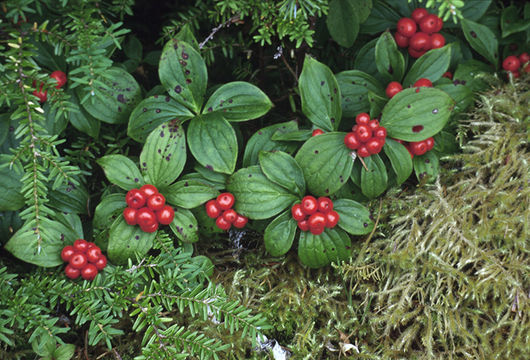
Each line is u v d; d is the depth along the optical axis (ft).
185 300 2.23
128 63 2.48
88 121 2.30
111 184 2.37
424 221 2.36
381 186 2.32
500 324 2.27
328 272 2.39
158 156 2.26
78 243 2.23
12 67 2.18
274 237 2.30
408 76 2.36
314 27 2.42
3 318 2.24
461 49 2.48
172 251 2.28
